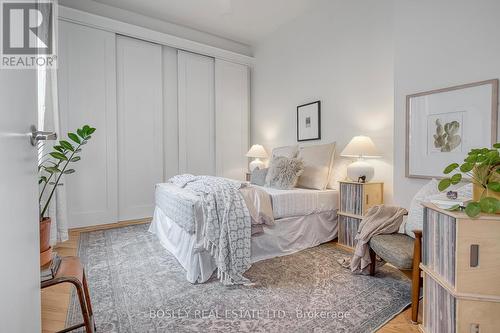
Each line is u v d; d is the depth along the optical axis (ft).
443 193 5.70
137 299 5.94
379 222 6.91
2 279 2.17
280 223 8.70
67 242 9.80
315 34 12.30
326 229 9.86
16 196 2.53
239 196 7.63
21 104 2.72
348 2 10.77
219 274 6.72
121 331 4.86
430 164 7.44
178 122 14.42
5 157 2.28
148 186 13.48
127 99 12.85
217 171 15.57
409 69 7.95
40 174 7.81
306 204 9.28
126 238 10.31
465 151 6.71
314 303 5.79
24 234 2.74
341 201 9.61
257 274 7.20
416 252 5.19
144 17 13.21
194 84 14.85
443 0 7.14
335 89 11.38
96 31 11.88
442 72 7.18
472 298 3.96
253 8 12.50
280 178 9.95
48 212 8.46
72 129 11.38
